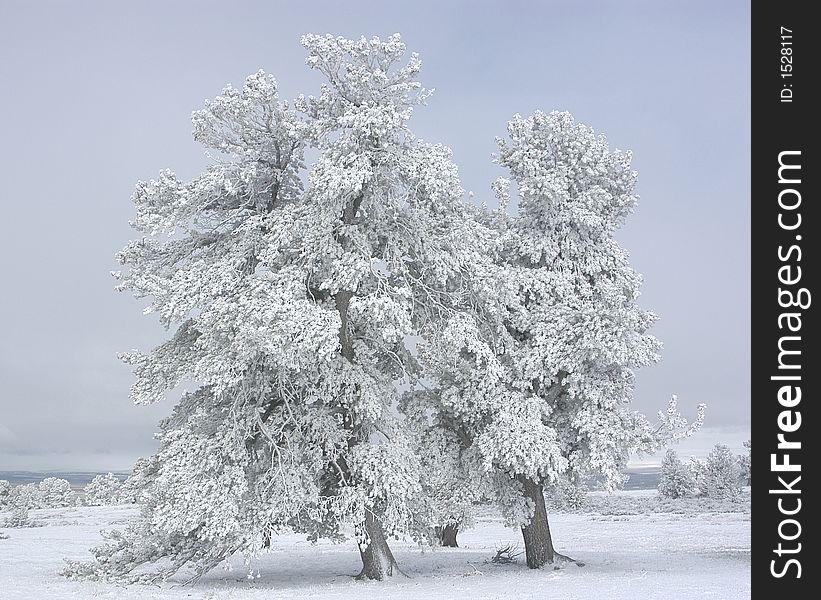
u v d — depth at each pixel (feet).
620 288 89.81
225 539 76.18
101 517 250.57
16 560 113.39
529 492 90.94
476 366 87.51
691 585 71.20
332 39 82.38
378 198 80.69
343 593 70.54
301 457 78.43
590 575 81.92
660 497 270.87
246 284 77.36
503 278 84.48
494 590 70.49
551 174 91.61
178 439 78.64
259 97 80.64
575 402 87.66
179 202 79.46
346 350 82.28
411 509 83.35
